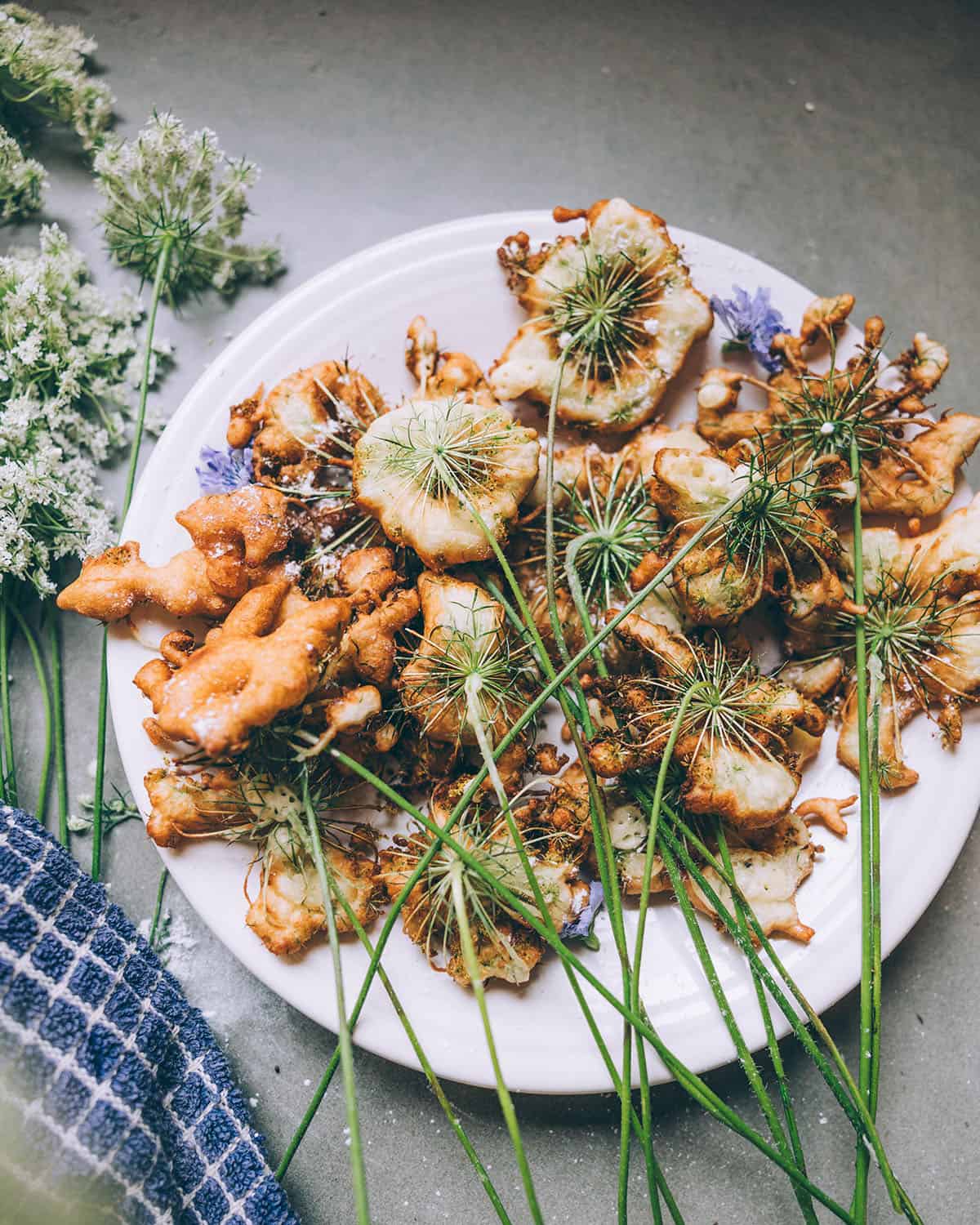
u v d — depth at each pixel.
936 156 0.56
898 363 0.49
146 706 0.48
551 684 0.43
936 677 0.48
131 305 0.53
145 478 0.49
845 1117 0.50
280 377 0.50
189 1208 0.46
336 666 0.45
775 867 0.47
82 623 0.53
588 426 0.50
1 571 0.49
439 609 0.45
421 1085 0.50
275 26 0.56
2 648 0.51
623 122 0.56
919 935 0.51
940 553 0.48
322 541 0.48
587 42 0.56
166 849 0.47
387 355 0.51
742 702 0.45
